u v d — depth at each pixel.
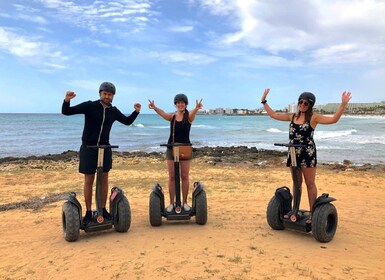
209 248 4.75
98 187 5.08
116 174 11.98
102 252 4.65
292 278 3.89
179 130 5.77
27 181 11.14
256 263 4.27
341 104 4.85
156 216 5.65
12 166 15.03
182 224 5.91
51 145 26.91
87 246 4.89
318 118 5.07
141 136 35.12
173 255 4.52
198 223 5.84
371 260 4.40
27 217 6.70
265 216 6.43
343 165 15.02
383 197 8.35
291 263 4.27
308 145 5.16
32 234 5.62
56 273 4.09
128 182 10.40
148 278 3.92
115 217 5.40
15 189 9.75
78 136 34.34
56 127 48.69
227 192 8.74
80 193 8.95
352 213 6.75
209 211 6.80
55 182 10.87
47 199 8.27
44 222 6.33
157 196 5.70
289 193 5.57
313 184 5.28
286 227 5.47
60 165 15.40
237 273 4.01
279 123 69.19
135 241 5.04
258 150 21.33
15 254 4.72
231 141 30.31
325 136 32.75
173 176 5.94
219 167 14.37
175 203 5.73
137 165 14.84
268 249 4.72
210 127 53.84
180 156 5.80
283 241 5.04
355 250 4.73
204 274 3.99
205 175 11.81
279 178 11.18
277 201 5.48
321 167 14.52
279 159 17.19
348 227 5.80
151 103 5.75
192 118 5.77
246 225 5.84
